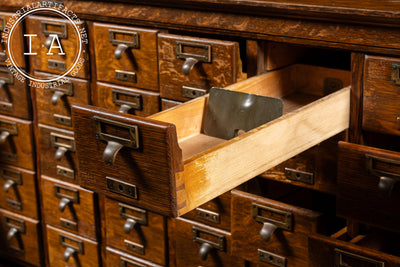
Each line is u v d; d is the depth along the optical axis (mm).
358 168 1494
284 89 1898
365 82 1575
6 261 2727
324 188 1721
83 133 1283
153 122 1159
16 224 2588
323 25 1597
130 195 1249
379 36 1509
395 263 1365
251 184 1879
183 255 2021
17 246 2631
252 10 1695
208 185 1245
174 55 1896
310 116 1489
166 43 1903
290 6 1604
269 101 1560
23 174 2479
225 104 1644
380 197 1465
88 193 2275
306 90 1933
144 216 2070
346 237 1721
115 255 2221
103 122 1232
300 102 1855
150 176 1193
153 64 1974
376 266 1395
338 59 2174
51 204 2428
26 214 2545
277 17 1672
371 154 1456
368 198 1499
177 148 1158
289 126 1428
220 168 1265
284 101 1867
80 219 2352
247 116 1601
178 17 1868
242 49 2207
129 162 1224
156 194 1194
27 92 2340
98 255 2346
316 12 1570
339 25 1571
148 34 1951
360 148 1478
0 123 2463
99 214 2297
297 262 1647
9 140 2475
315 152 1713
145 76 2012
